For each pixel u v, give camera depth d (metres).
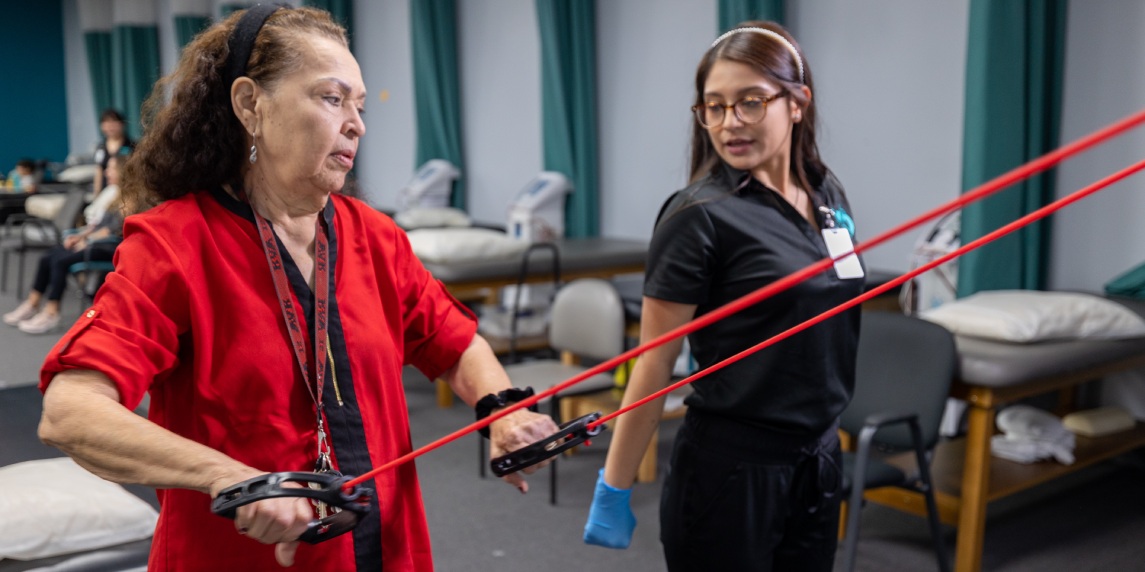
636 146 5.62
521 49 6.35
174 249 1.01
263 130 1.03
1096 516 3.23
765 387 1.51
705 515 1.56
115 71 12.03
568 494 3.41
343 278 1.12
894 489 2.87
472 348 1.29
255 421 1.02
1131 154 3.64
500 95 6.61
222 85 1.05
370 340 1.11
